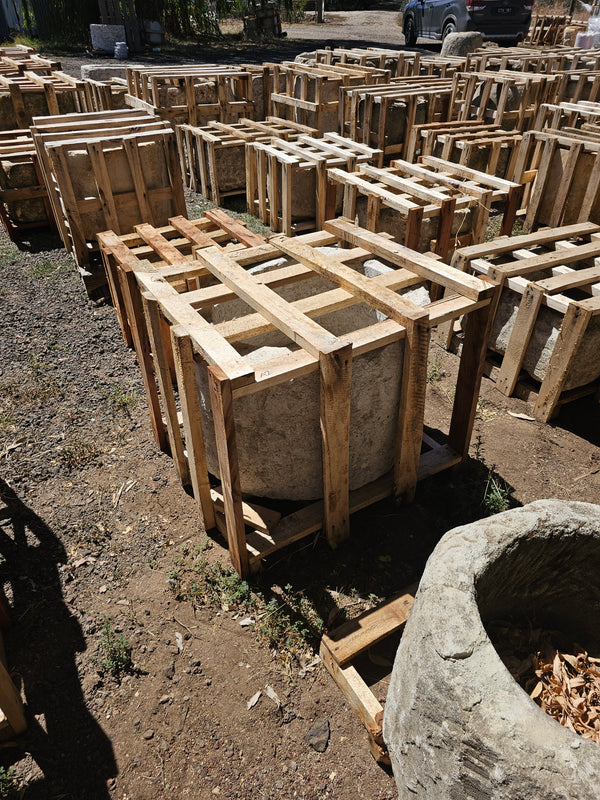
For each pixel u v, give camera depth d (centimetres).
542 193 586
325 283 373
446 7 1627
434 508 323
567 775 134
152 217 541
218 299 287
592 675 225
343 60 1120
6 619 259
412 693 168
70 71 1430
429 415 400
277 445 278
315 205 654
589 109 680
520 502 328
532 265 393
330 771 216
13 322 506
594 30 1719
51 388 421
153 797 210
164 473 348
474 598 169
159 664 250
